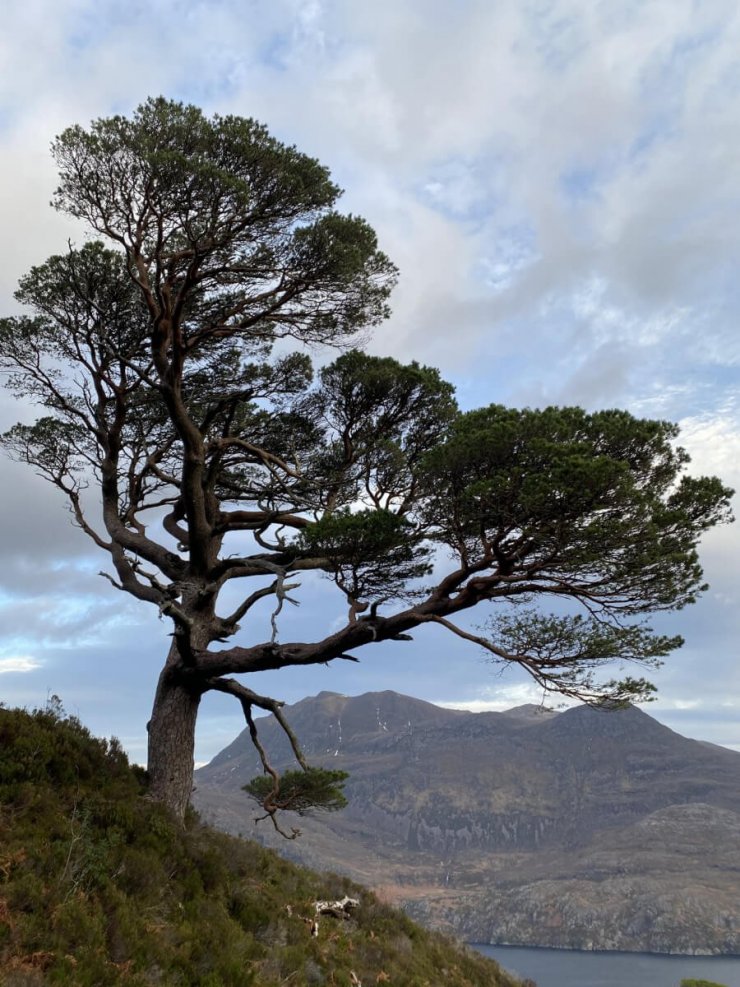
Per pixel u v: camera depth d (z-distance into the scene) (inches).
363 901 724.0
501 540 544.1
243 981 375.6
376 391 703.1
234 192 531.5
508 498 504.7
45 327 668.1
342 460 741.3
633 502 486.6
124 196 549.3
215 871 493.7
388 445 695.7
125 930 347.6
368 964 540.4
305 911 562.9
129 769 580.1
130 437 747.4
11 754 461.4
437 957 693.9
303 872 696.4
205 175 518.6
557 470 467.5
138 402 721.0
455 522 553.0
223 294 677.9
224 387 743.7
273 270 611.8
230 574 677.3
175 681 615.5
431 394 713.0
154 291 617.0
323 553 535.5
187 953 368.8
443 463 527.8
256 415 742.5
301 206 583.5
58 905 330.3
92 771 516.7
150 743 608.1
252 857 613.9
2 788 419.5
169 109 541.6
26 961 289.9
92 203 551.8
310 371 737.6
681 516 518.9
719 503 550.0
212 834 610.9
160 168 513.7
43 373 685.3
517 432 509.7
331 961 498.6
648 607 555.8
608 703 545.6
